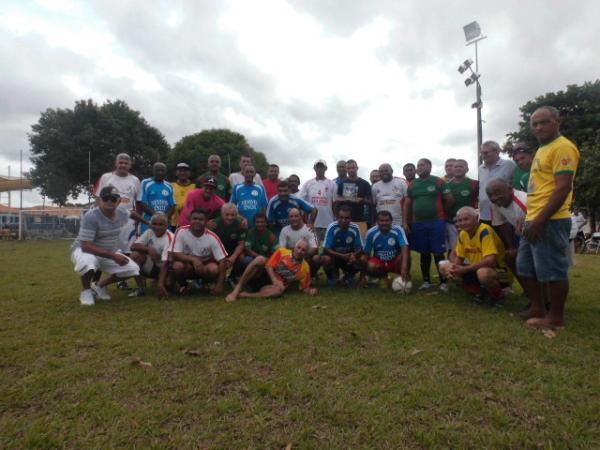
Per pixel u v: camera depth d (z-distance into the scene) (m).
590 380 2.61
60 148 27.22
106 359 2.96
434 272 7.84
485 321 4.03
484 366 2.85
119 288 6.23
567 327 3.79
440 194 6.09
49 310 4.48
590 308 4.66
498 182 4.48
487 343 3.31
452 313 4.36
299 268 5.62
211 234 5.51
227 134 36.88
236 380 2.63
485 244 4.72
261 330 3.70
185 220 6.18
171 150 34.62
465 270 4.80
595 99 23.06
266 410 2.26
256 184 7.11
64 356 3.03
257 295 5.25
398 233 5.91
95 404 2.29
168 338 3.44
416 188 6.19
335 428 2.08
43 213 30.09
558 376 2.65
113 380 2.61
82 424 2.10
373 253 6.14
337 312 4.38
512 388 2.51
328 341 3.38
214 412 2.22
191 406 2.28
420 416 2.18
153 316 4.20
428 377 2.67
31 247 16.50
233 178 8.09
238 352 3.11
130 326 3.81
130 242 6.83
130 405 2.29
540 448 1.90
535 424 2.12
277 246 6.14
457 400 2.36
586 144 20.52
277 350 3.14
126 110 29.66
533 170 3.90
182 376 2.68
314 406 2.29
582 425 2.08
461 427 2.08
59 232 28.56
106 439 1.97
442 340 3.39
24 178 29.80
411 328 3.77
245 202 6.80
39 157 27.95
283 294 5.51
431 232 6.04
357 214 7.53
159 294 5.25
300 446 1.92
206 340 3.39
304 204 6.72
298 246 5.52
